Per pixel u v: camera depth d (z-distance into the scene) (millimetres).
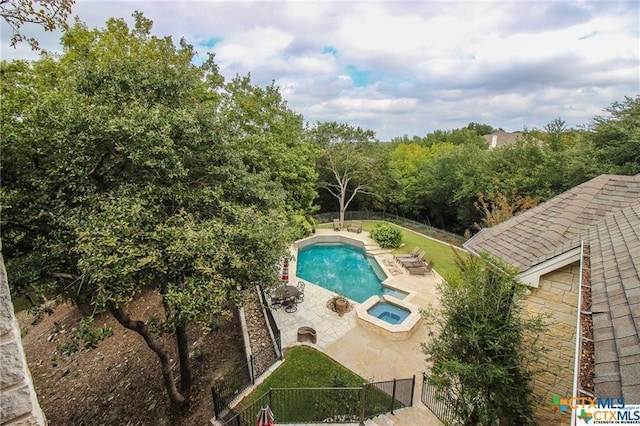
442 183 32344
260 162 15570
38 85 10086
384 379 9961
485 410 6293
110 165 7453
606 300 4688
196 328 13195
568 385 7047
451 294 7492
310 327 12109
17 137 6160
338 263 23109
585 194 9117
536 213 9898
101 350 13203
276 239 8391
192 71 10750
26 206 6617
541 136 27156
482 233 10906
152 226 6531
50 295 7184
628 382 3207
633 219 6785
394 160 39438
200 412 8617
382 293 17734
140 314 14445
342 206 31062
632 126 18906
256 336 12055
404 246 24938
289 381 9562
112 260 5410
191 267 6582
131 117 6809
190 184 8602
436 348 7340
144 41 12797
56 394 11297
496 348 6250
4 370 2018
